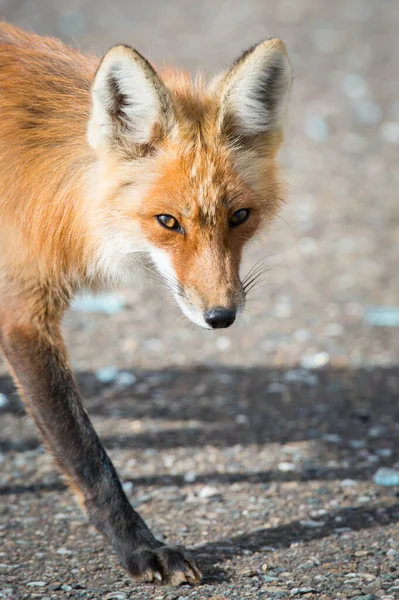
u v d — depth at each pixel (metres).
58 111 8.24
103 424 10.85
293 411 11.19
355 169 20.62
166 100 7.74
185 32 30.62
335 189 19.47
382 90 25.89
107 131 7.82
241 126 8.21
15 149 8.16
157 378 12.20
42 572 7.66
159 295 15.32
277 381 12.09
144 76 7.62
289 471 9.66
